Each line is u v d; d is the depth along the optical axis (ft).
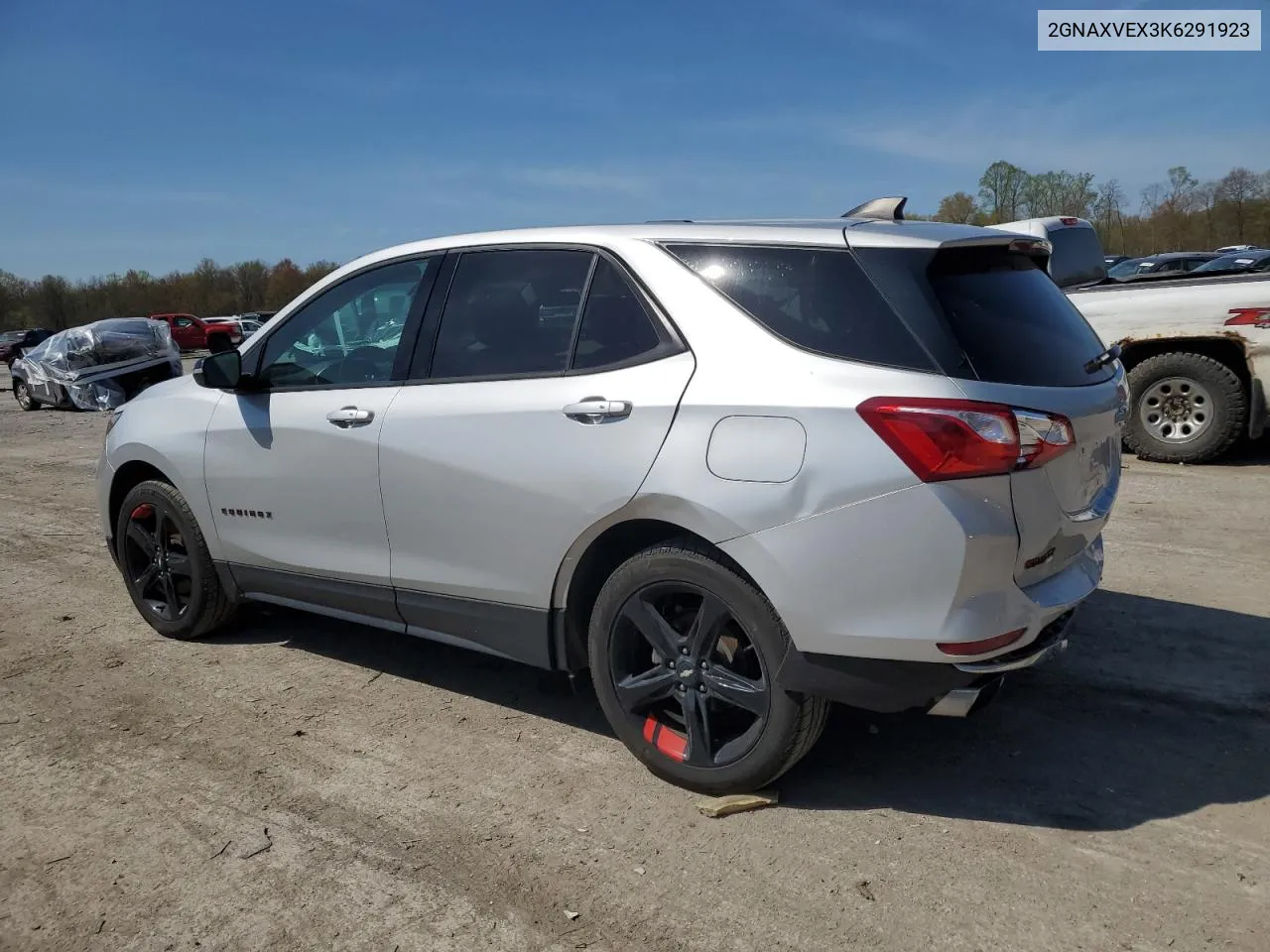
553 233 11.52
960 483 8.63
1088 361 10.41
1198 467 25.16
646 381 10.14
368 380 12.62
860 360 9.15
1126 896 8.62
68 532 23.99
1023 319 9.86
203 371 13.61
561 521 10.61
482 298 11.81
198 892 9.11
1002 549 8.79
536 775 11.05
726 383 9.62
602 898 8.84
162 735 12.35
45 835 10.14
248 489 13.76
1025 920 8.34
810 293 9.67
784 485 9.16
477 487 11.22
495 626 11.55
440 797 10.64
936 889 8.81
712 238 10.43
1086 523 9.78
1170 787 10.40
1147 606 15.49
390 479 12.03
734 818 10.07
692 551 10.00
